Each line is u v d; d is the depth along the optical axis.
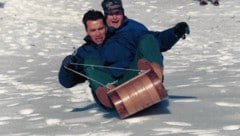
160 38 5.12
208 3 20.44
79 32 15.88
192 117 4.59
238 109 4.76
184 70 8.69
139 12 19.97
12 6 20.34
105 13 5.27
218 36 14.28
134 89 4.71
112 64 5.19
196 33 14.98
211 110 4.80
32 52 12.50
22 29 16.08
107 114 5.10
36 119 5.38
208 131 4.06
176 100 5.34
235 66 8.53
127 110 4.64
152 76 4.74
